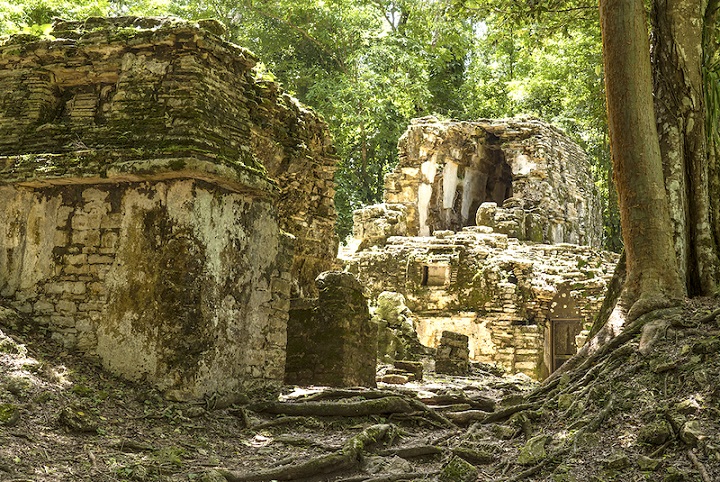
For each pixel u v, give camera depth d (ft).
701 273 33.01
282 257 36.35
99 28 34.27
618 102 32.45
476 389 45.32
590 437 24.84
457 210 101.14
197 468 24.64
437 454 27.45
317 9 107.34
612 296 34.45
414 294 82.58
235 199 33.45
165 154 30.53
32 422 24.71
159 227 31.22
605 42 33.04
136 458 24.29
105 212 32.32
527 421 27.86
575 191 102.06
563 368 30.89
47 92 34.40
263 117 43.50
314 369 39.34
